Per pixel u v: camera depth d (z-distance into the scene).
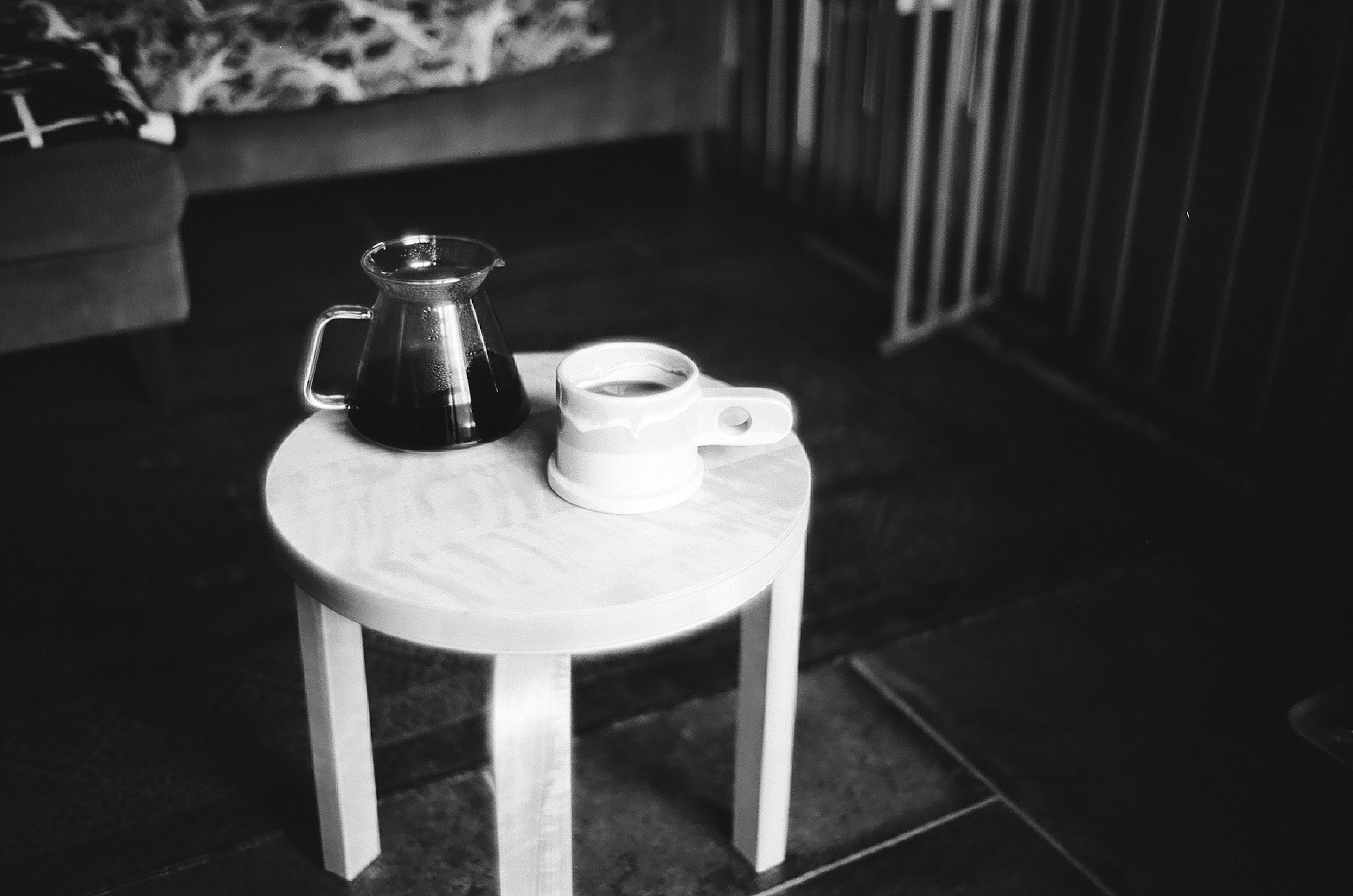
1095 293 2.51
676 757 1.42
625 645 0.86
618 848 1.29
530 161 3.48
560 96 3.01
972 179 2.35
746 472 1.01
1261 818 1.35
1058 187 2.65
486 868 1.26
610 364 0.98
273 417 2.15
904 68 3.13
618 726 1.47
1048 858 1.29
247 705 1.49
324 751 1.16
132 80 2.14
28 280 1.93
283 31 2.59
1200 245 2.28
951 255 2.84
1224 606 1.70
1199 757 1.43
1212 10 1.99
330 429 1.06
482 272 0.98
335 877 1.24
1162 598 1.72
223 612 1.66
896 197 3.08
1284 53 2.18
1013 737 1.46
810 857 1.29
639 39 3.05
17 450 2.03
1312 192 1.89
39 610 1.64
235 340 2.42
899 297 2.37
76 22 2.40
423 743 1.43
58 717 1.45
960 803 1.37
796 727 1.48
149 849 1.27
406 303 0.98
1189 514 1.92
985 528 1.88
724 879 1.26
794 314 2.61
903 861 1.29
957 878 1.27
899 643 1.62
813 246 2.97
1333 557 1.81
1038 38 2.75
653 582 0.87
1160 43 2.52
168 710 1.47
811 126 3.27
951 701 1.52
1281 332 1.97
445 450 1.02
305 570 0.89
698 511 0.95
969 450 2.10
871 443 2.12
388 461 1.01
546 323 2.52
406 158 2.89
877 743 1.45
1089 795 1.38
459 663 1.58
